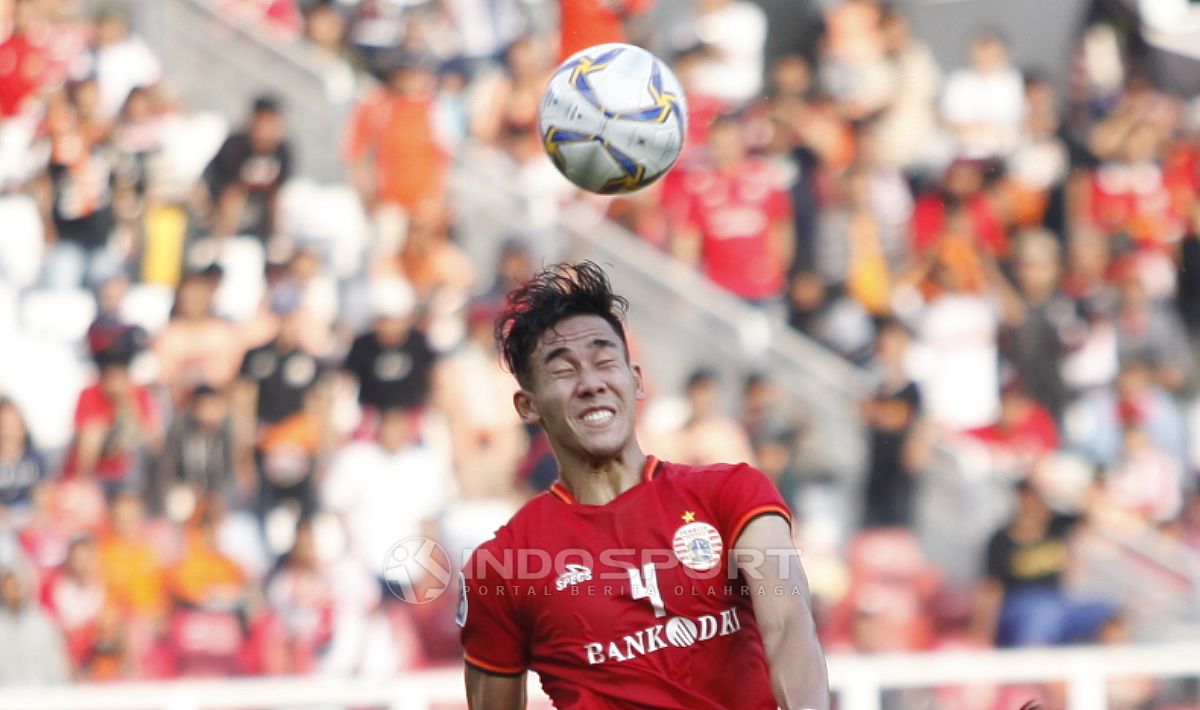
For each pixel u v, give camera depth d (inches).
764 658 459.5
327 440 1407.5
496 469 1395.2
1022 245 1556.3
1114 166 1608.0
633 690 450.0
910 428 1444.4
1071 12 1663.4
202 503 1382.9
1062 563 1354.6
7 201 1569.9
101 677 1294.3
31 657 1290.6
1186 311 1565.0
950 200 1567.4
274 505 1380.4
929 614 1364.4
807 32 1642.5
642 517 458.9
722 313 1525.6
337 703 967.0
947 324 1509.6
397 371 1419.8
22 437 1398.9
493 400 1413.6
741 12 1648.6
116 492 1380.4
